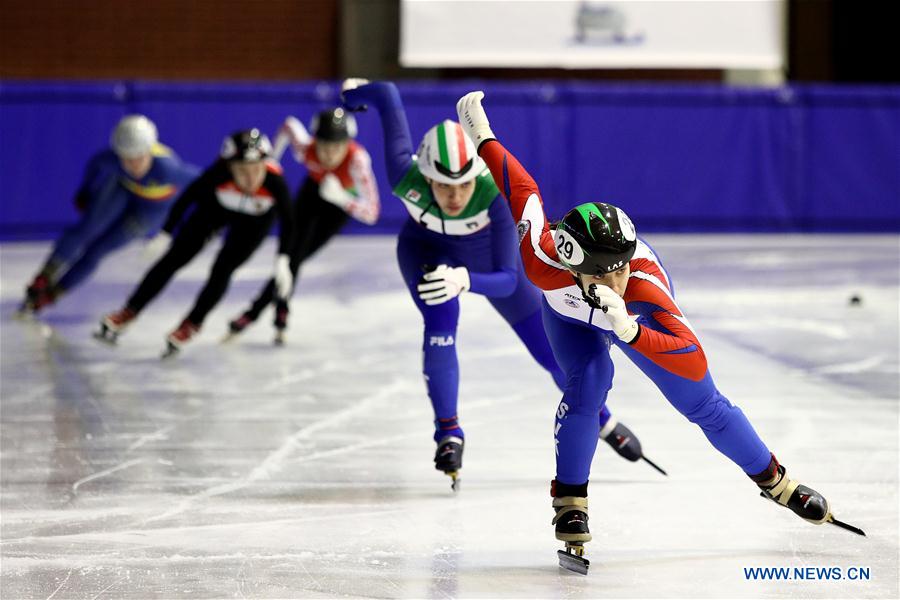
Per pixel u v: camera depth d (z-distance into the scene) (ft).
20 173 118.73
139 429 48.57
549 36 139.54
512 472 41.81
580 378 31.04
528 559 32.35
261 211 64.44
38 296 78.23
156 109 119.96
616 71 147.95
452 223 40.42
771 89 126.31
